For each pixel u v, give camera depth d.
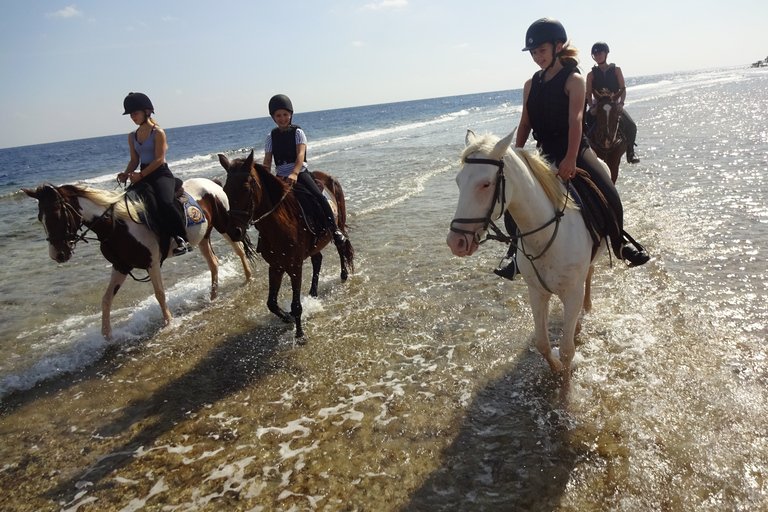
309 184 5.52
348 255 6.27
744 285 5.21
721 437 3.15
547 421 3.49
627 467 2.99
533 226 3.15
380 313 5.54
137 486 3.22
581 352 4.30
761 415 3.31
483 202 2.76
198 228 5.96
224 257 8.30
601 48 7.02
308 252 5.40
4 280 7.58
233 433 3.71
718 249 6.26
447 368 4.34
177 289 6.78
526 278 3.49
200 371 4.65
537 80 3.62
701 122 20.61
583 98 3.38
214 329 5.50
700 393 3.59
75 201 4.87
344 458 3.34
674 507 2.69
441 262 7.02
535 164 3.22
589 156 3.91
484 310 5.38
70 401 4.29
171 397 4.25
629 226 7.52
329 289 6.41
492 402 3.79
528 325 4.95
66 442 3.74
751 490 2.74
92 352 5.14
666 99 40.25
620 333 4.54
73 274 7.80
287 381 4.38
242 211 4.53
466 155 2.84
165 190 5.50
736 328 4.41
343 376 4.38
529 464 3.11
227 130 87.06
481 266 6.72
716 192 8.96
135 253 5.25
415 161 16.78
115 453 3.57
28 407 4.23
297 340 5.06
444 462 3.21
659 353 4.15
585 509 2.73
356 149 22.69
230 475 3.26
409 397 3.97
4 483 3.33
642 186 10.09
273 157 5.63
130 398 4.29
